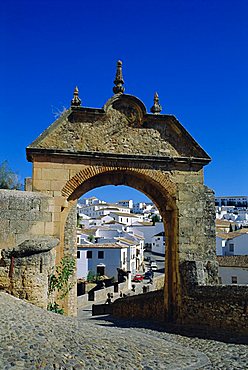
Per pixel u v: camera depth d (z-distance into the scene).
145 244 110.75
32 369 6.68
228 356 11.74
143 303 21.20
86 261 61.66
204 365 10.14
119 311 25.09
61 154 17.06
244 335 14.38
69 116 17.69
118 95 18.16
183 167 18.59
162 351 10.46
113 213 125.06
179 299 17.44
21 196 14.45
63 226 17.06
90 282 55.22
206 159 18.62
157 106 18.59
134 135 18.27
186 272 17.38
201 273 17.06
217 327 15.45
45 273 12.97
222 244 65.44
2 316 9.39
